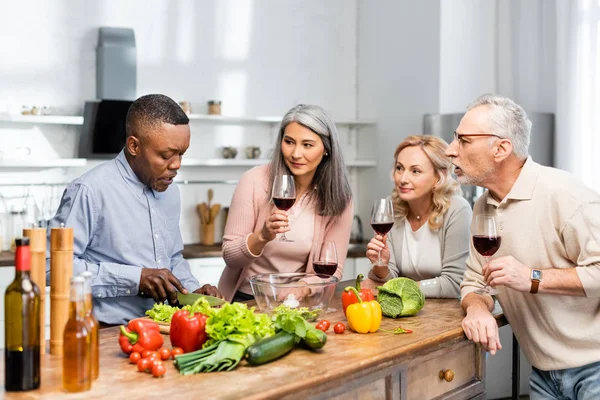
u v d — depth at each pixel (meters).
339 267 3.10
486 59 5.64
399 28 5.93
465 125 2.53
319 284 2.34
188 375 1.79
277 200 2.69
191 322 1.95
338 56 6.34
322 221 3.08
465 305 2.60
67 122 5.00
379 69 6.14
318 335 1.99
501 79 5.65
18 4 5.08
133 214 2.67
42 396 1.63
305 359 1.94
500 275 2.38
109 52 5.08
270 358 1.89
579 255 2.45
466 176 2.58
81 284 1.66
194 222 5.73
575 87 4.88
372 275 3.02
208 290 2.65
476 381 2.52
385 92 6.08
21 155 5.07
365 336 2.23
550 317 2.54
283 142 2.91
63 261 1.96
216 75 5.80
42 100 5.17
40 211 5.19
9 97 5.08
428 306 2.74
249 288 3.08
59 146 5.23
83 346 1.65
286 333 1.97
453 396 2.38
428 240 3.06
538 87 5.40
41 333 1.98
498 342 2.34
